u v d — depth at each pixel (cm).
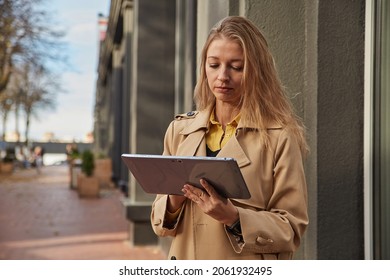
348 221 340
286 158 212
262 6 354
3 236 973
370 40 340
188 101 606
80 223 1162
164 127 885
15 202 1598
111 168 2284
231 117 228
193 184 202
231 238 210
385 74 341
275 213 211
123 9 1461
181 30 770
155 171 206
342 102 342
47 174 3441
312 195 343
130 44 1432
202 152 226
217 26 221
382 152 338
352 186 341
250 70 213
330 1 342
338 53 342
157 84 884
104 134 3150
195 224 218
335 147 340
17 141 4747
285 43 355
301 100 354
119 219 1238
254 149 216
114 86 2072
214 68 219
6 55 2045
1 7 1762
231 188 193
